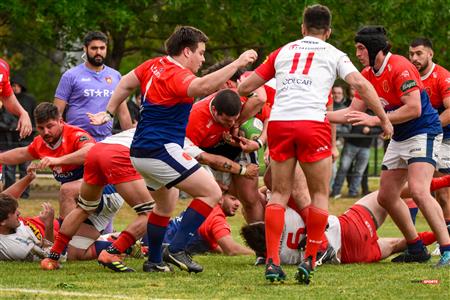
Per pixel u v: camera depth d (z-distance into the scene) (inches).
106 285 791.7
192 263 879.1
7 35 2297.0
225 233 1054.4
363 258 970.7
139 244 1022.4
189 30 848.9
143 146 840.3
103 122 870.4
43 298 713.6
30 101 1927.9
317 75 791.1
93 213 997.2
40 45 2326.5
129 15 2052.2
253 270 909.8
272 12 2112.5
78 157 935.7
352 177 1993.1
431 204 940.0
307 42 804.6
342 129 1975.9
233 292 754.2
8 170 1710.1
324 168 788.0
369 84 796.6
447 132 1124.5
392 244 993.5
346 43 2277.3
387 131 810.8
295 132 781.3
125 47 2449.6
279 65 804.0
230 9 2138.3
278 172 795.4
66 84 1150.3
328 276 858.1
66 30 2153.1
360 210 975.0
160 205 872.3
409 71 933.8
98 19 2044.8
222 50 2381.9
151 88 840.3
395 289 773.3
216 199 864.9
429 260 996.6
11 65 2829.7
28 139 1856.5
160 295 735.7
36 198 1963.6
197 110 968.9
